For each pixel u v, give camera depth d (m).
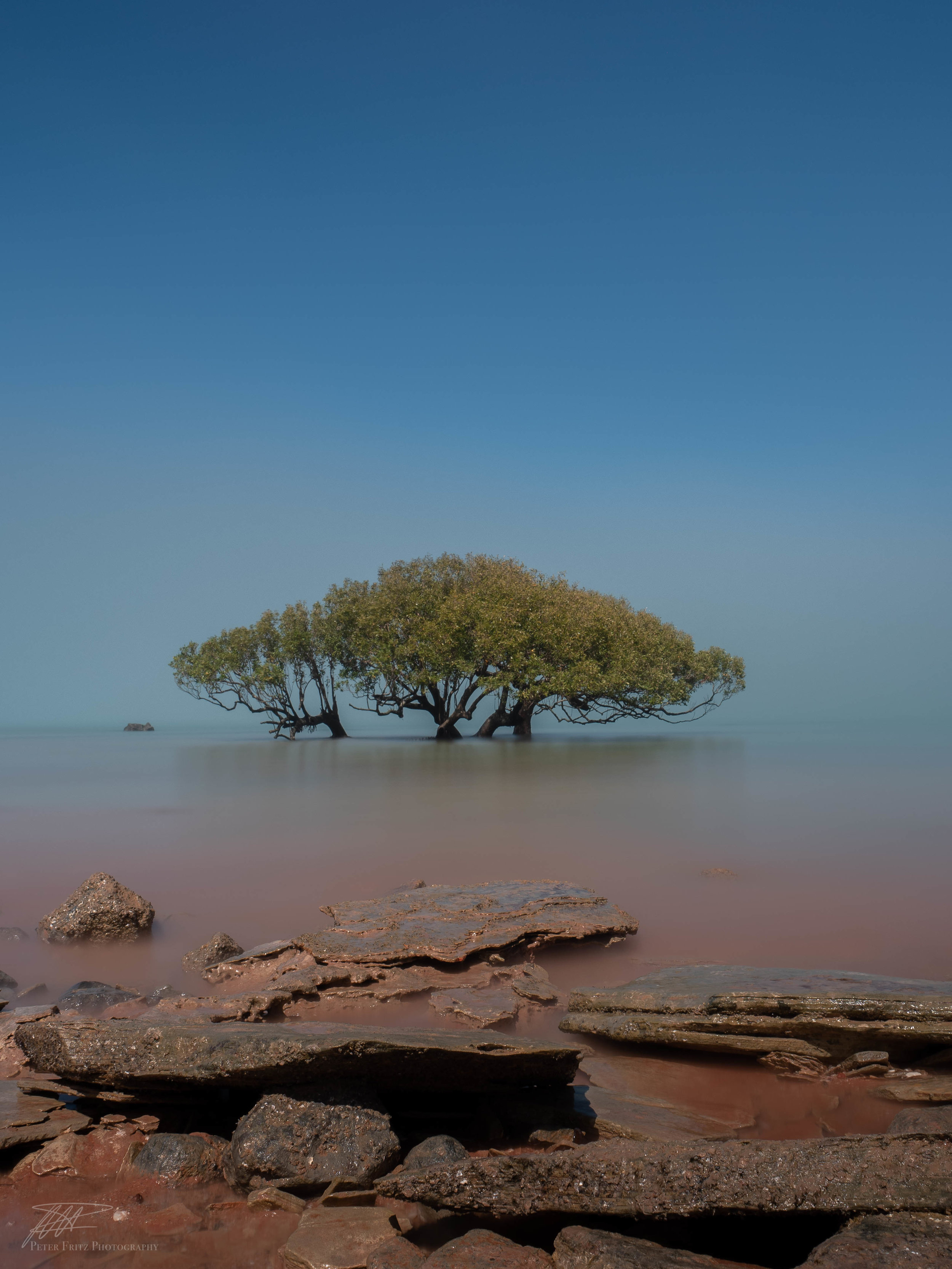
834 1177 3.96
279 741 54.09
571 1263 3.74
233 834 17.00
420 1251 3.98
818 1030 6.11
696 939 9.69
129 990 8.15
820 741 50.28
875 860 13.98
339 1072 5.09
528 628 43.53
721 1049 6.21
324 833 16.91
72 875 13.56
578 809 20.00
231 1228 4.31
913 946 9.23
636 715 48.72
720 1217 3.97
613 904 10.16
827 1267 3.39
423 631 43.97
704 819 18.36
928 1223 3.66
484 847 15.41
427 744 46.03
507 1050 5.25
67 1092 5.48
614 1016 6.81
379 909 9.95
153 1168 4.78
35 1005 7.89
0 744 58.94
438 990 7.87
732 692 51.09
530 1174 4.25
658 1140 4.89
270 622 50.03
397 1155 4.86
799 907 11.00
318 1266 3.84
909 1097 5.44
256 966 8.59
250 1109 5.38
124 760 38.53
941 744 46.97
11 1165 5.04
